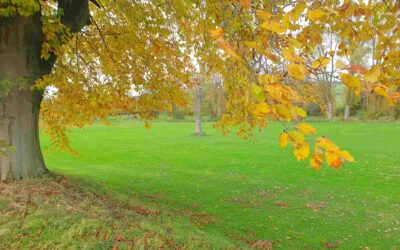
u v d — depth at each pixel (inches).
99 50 352.2
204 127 1737.2
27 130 253.3
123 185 440.8
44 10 299.9
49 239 168.9
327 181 490.3
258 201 382.3
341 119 1825.8
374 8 127.8
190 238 203.9
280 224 305.1
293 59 62.4
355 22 129.3
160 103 329.7
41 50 251.3
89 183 298.5
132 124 1968.5
